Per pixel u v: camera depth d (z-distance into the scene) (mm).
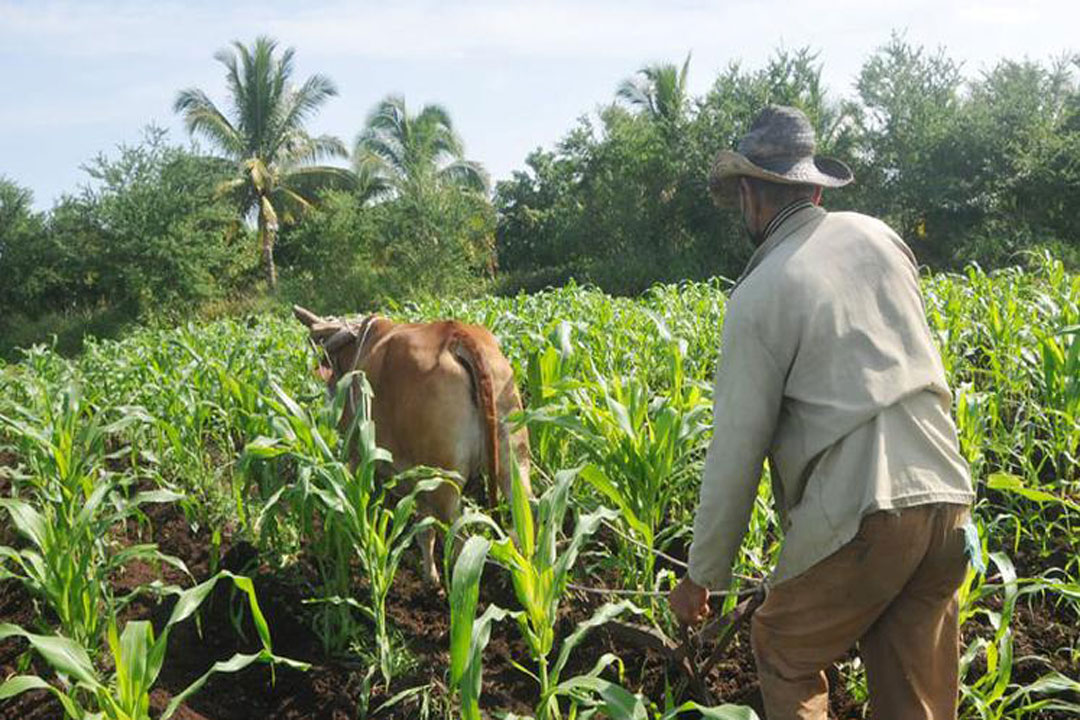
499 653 4164
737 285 2791
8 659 4434
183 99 38031
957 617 2818
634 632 3801
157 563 4941
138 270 35500
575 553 3168
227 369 6738
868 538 2559
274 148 39156
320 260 36812
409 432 4633
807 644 2729
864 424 2566
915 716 2762
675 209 34469
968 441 4578
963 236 31422
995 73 33781
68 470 4402
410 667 4012
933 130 32062
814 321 2600
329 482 3957
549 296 11070
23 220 38719
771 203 2852
